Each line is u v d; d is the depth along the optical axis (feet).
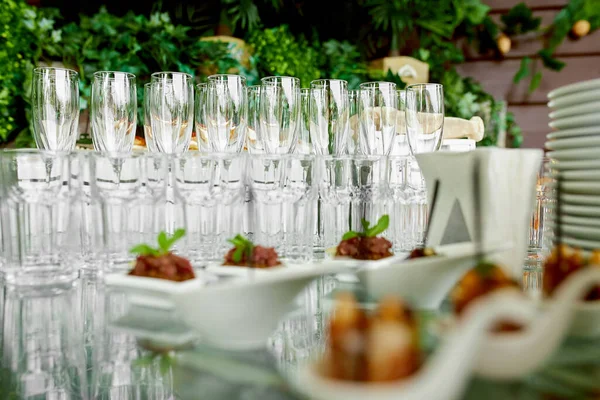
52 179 2.05
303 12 7.93
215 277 1.78
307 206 2.28
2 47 5.26
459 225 1.82
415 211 2.59
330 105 2.73
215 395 1.08
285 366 1.18
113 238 2.02
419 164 1.97
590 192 1.98
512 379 1.05
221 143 2.69
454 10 8.08
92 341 1.42
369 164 2.48
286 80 2.60
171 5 6.99
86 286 2.08
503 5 8.50
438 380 0.83
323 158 2.47
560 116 2.16
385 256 2.00
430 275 1.50
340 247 2.04
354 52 7.57
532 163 1.79
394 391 0.82
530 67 8.50
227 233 2.24
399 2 7.77
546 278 1.44
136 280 1.65
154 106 2.66
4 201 2.04
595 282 1.04
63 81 2.49
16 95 5.38
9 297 1.92
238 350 1.29
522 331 1.07
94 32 5.77
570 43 8.41
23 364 1.40
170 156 2.17
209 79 2.69
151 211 2.07
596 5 8.06
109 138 2.57
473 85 8.23
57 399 1.26
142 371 1.29
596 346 1.21
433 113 2.39
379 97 2.62
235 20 7.05
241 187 2.28
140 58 5.95
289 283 1.31
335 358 0.88
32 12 5.42
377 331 0.89
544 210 2.72
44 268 2.05
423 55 8.04
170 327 1.45
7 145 5.44
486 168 1.71
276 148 2.64
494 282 1.20
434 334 1.03
